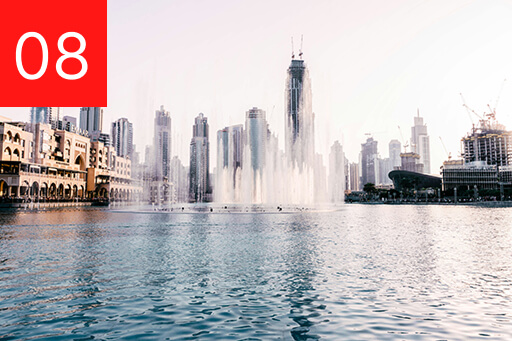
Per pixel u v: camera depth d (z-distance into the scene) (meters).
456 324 11.12
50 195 118.06
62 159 130.00
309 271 18.77
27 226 45.16
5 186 104.00
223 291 14.95
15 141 106.31
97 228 42.62
